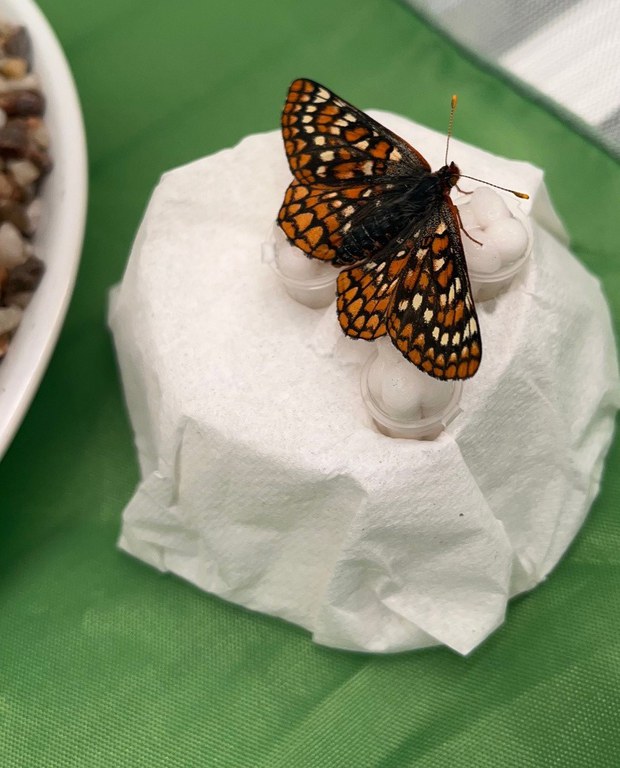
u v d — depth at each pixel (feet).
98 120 0.54
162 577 0.41
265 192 0.39
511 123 0.52
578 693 0.37
